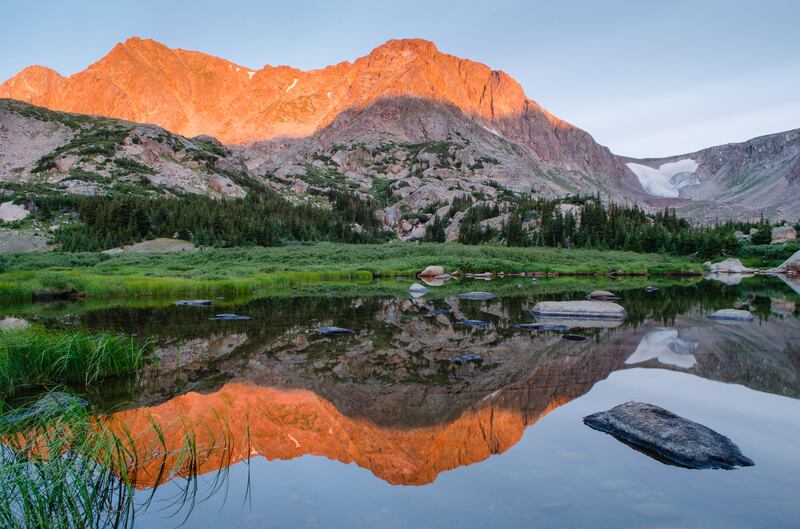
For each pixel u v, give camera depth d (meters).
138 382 8.43
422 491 4.27
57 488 3.94
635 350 10.73
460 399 7.25
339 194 167.25
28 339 8.84
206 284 29.09
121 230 73.44
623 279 47.81
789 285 36.97
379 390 7.80
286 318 17.17
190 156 151.88
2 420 5.43
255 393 7.70
